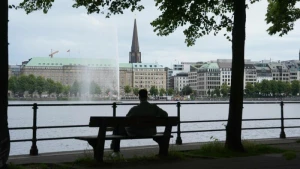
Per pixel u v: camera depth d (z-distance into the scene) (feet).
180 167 36.22
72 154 43.80
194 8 52.19
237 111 46.52
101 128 36.60
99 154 36.83
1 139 31.09
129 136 38.09
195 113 231.30
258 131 112.06
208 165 37.42
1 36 31.37
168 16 53.21
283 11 69.92
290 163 38.83
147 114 40.01
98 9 50.52
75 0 51.16
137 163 38.04
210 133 106.93
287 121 168.55
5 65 31.63
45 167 35.19
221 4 55.11
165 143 40.91
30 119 163.63
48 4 51.01
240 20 46.44
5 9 31.53
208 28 53.83
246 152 46.11
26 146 84.69
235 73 46.60
